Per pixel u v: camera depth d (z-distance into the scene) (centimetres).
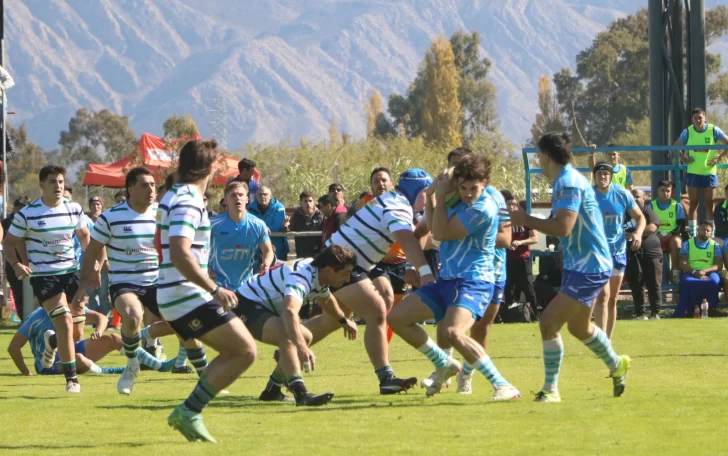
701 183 4141
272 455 1356
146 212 2186
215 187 6225
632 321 3638
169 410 1839
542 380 2250
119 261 2169
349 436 1502
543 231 1759
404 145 9288
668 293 4422
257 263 3619
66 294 2319
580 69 19000
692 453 1344
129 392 2122
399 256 2628
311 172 8188
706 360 2555
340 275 1792
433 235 1809
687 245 3884
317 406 1844
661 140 4538
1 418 1739
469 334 2069
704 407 1734
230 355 1467
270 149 9388
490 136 13050
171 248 1405
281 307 1842
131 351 2122
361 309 1984
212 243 2356
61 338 2194
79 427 1636
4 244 2309
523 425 1570
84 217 2386
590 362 2533
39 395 2109
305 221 3928
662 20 4528
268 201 3803
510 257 3688
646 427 1542
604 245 1825
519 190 7531
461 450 1378
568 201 1761
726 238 3903
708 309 3831
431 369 2498
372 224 1972
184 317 1444
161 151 6125
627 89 18412
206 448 1418
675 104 4597
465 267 1834
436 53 18500
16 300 3812
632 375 2291
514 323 3650
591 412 1689
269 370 2602
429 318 1884
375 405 1848
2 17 4453
